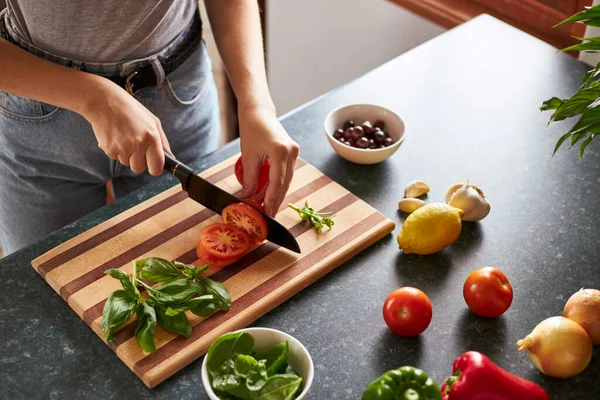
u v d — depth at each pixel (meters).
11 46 1.18
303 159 1.34
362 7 2.17
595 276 1.12
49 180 1.44
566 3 1.73
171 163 1.16
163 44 1.34
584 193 1.27
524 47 1.63
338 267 1.14
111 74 1.32
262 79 1.30
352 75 2.36
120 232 1.17
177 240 1.16
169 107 1.42
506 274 1.12
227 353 0.92
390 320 1.01
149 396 0.95
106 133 1.15
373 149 1.30
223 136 2.77
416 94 1.50
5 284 1.10
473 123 1.43
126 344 0.99
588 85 0.99
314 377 0.98
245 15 1.37
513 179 1.30
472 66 1.57
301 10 2.34
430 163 1.34
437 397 0.85
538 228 1.21
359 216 1.21
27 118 1.33
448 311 1.07
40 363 0.99
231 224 1.14
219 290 1.04
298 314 1.07
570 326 0.94
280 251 1.14
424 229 1.12
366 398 0.86
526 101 1.48
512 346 1.02
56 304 1.07
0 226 1.57
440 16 2.00
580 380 0.97
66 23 1.22
